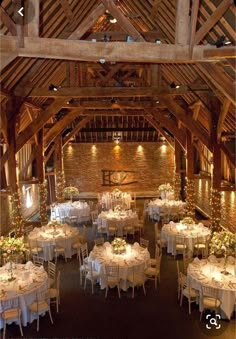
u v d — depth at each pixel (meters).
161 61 6.34
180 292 8.98
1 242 8.47
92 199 22.48
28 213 17.83
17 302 7.54
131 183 22.73
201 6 6.71
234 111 11.27
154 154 22.59
